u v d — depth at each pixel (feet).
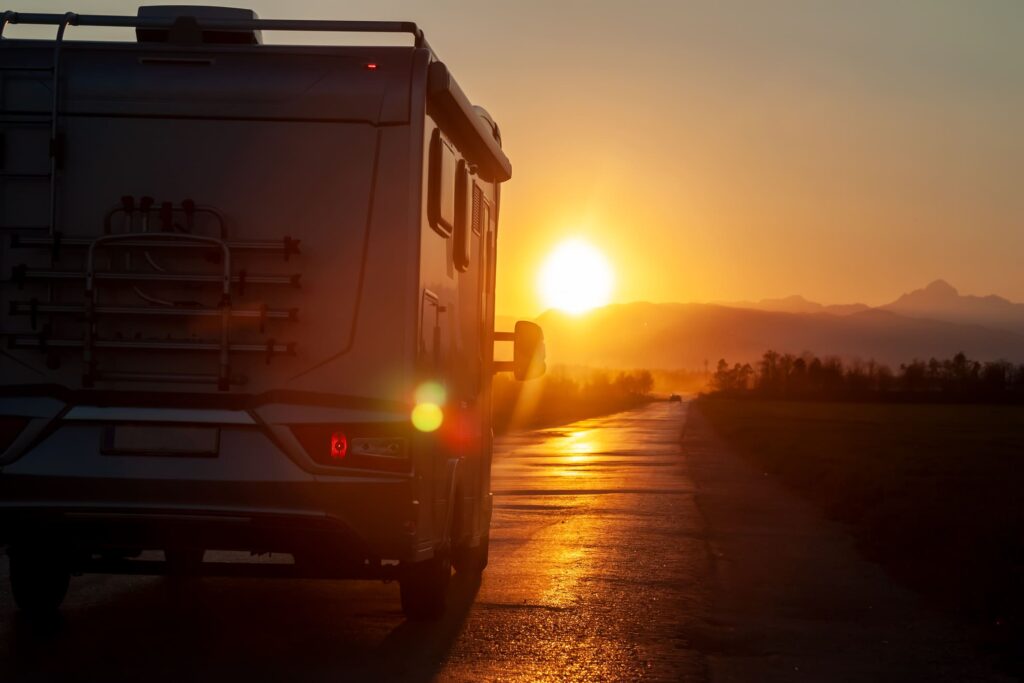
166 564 25.70
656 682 23.57
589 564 40.50
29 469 23.61
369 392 23.70
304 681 22.85
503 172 35.22
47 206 23.79
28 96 23.85
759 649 27.09
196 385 23.56
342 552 24.04
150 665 23.98
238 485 23.56
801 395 647.56
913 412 434.71
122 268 23.54
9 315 23.63
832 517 59.31
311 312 23.71
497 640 27.20
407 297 23.71
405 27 24.48
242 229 23.77
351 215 23.77
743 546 46.75
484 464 35.55
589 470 97.76
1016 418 357.61
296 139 23.85
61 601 28.89
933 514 54.08
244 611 30.50
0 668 23.36
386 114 23.81
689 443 159.33
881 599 34.37
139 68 23.95
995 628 29.58
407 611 28.81
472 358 31.65
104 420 23.53
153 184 23.81
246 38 25.11
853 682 24.08
